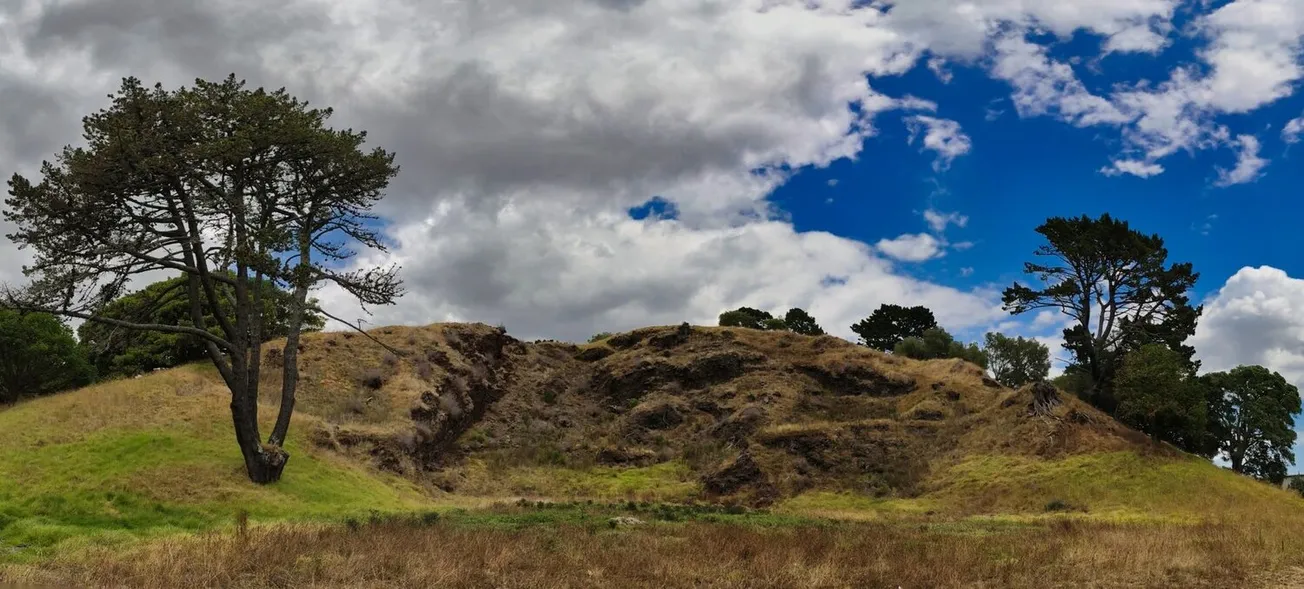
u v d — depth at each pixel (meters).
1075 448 48.00
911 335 90.62
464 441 54.84
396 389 51.00
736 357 65.56
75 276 28.55
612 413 62.97
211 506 28.08
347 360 53.44
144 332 54.38
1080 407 51.44
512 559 18.16
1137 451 46.41
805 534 24.38
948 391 58.50
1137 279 58.03
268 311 52.22
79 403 36.16
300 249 33.47
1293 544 21.66
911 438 53.19
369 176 34.88
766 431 54.12
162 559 16.81
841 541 22.94
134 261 29.56
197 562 16.50
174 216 30.30
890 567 18.19
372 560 17.19
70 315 28.59
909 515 41.19
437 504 37.06
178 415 35.69
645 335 72.38
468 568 16.69
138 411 35.75
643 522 27.81
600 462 55.00
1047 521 35.09
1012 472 46.91
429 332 61.53
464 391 57.22
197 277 31.56
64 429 32.53
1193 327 58.28
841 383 62.75
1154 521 35.91
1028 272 61.22
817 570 17.22
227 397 39.12
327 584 15.25
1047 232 60.34
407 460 43.00
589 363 70.69
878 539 23.78
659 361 66.19
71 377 51.62
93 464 29.39
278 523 25.23
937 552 20.30
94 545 21.23
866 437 53.03
